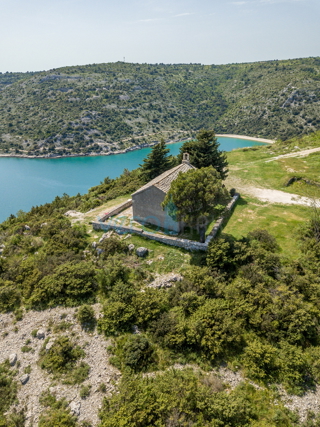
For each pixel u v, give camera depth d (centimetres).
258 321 1695
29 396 1513
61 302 2083
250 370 1501
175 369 1529
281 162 4856
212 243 2306
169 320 1758
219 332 1617
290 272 2069
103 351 1694
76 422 1358
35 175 9188
